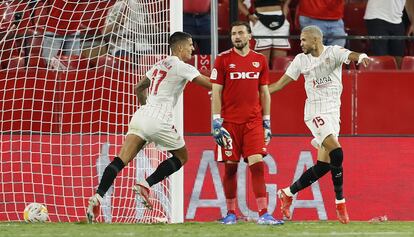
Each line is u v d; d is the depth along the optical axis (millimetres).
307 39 37500
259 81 37000
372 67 49438
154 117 36375
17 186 43562
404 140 45188
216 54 43188
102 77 44469
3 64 45688
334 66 37562
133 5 42750
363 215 44906
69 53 46062
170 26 40406
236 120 36594
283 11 51156
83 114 44500
